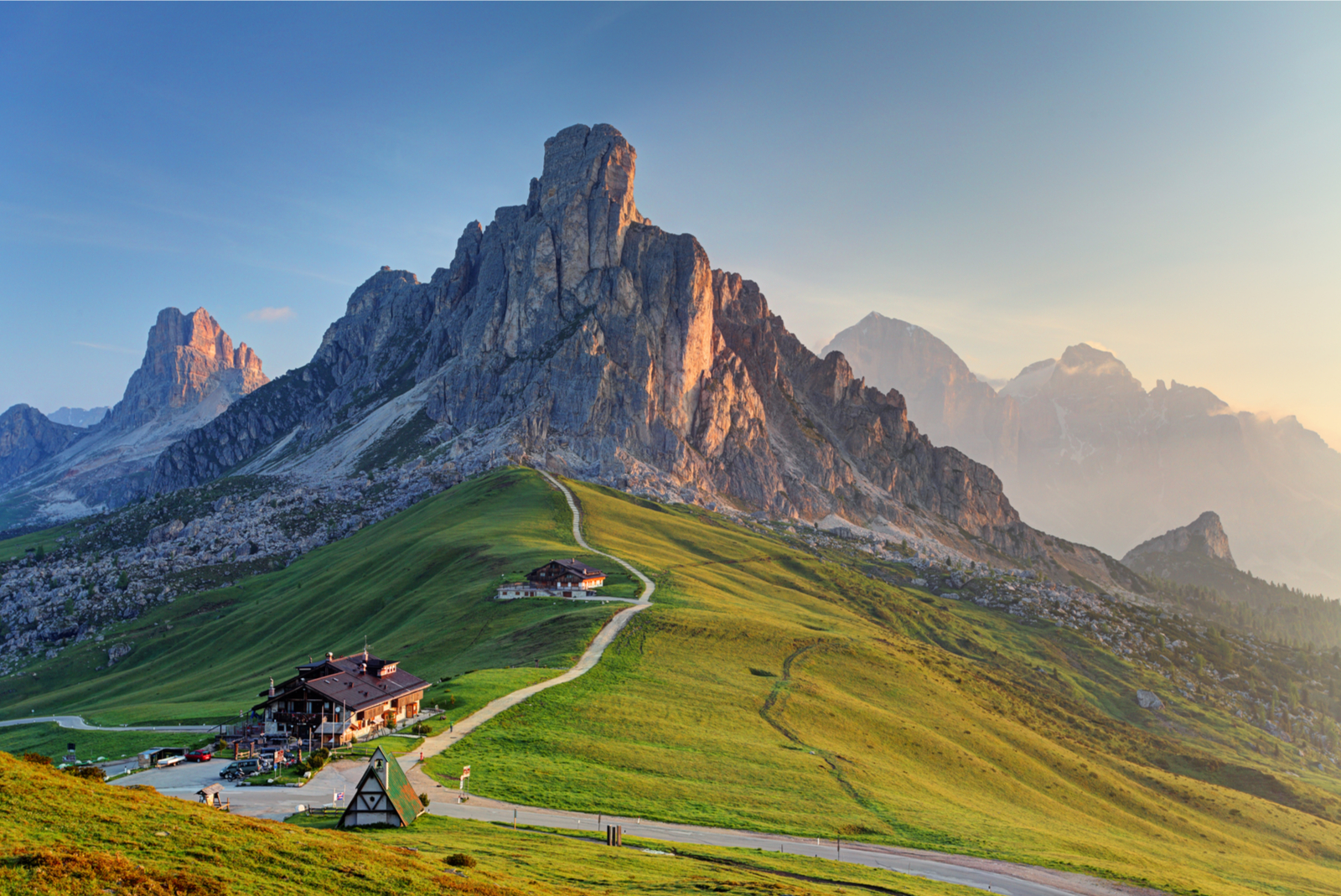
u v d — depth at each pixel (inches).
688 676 5398.6
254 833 1900.8
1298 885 4527.6
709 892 2092.8
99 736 5590.6
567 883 2004.2
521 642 6284.5
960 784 4842.5
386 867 1831.9
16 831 1604.3
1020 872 3142.2
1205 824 5940.0
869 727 5241.1
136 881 1486.2
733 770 3806.6
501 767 3408.0
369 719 4109.3
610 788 3321.9
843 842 3174.2
